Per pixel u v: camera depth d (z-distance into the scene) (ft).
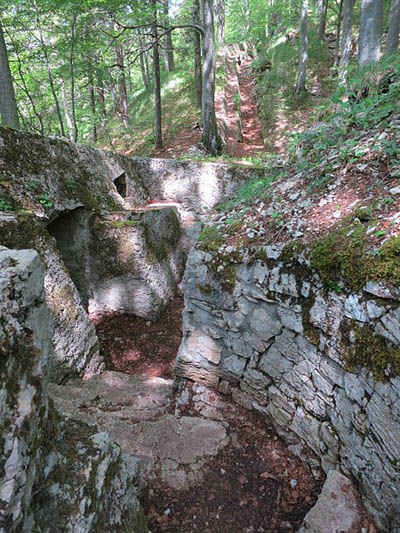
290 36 59.62
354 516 6.72
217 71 55.93
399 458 5.83
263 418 10.29
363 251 6.74
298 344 8.45
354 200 8.29
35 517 4.20
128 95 67.77
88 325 14.99
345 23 38.52
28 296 4.26
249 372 10.24
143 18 29.84
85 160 18.71
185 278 11.00
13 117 22.85
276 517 7.95
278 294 8.68
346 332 6.91
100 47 33.40
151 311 19.49
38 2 26.76
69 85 42.55
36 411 4.16
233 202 14.17
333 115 13.08
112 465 6.10
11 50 28.32
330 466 7.88
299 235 8.48
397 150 8.37
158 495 8.53
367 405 6.49
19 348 4.11
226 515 8.13
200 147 34.88
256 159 30.40
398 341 5.83
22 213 12.45
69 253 18.04
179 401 11.68
